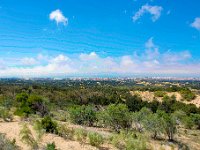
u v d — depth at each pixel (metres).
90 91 97.25
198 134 42.56
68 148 17.89
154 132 31.27
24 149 16.12
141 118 32.78
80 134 21.23
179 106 74.38
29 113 31.98
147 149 22.08
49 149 16.25
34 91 78.38
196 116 51.22
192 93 94.12
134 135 25.73
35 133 20.41
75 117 34.28
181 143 30.28
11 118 28.50
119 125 31.80
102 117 32.56
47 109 38.06
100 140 19.80
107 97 78.94
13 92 71.06
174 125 31.61
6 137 17.30
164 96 95.56
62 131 21.83
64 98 70.44
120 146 20.33
